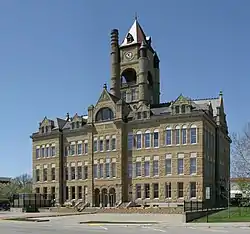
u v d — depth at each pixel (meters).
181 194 76.31
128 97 94.81
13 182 146.38
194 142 76.19
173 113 79.06
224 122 96.50
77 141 91.69
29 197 84.75
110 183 84.19
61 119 99.00
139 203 79.56
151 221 48.22
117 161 83.75
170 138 78.69
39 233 32.84
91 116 88.94
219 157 88.62
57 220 51.78
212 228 37.31
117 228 38.34
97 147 87.31
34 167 98.62
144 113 82.94
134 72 96.44
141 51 93.00
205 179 76.31
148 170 80.56
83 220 51.28
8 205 87.44
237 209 68.75
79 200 89.25
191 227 38.84
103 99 87.75
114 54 96.31
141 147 82.00
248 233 31.44
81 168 90.06
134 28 97.81
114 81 95.50
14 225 43.59
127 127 84.38
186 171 76.19
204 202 71.06
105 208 75.31
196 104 85.00
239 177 71.44
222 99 94.75
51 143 95.75
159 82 100.44
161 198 78.00
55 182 93.38
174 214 61.41
